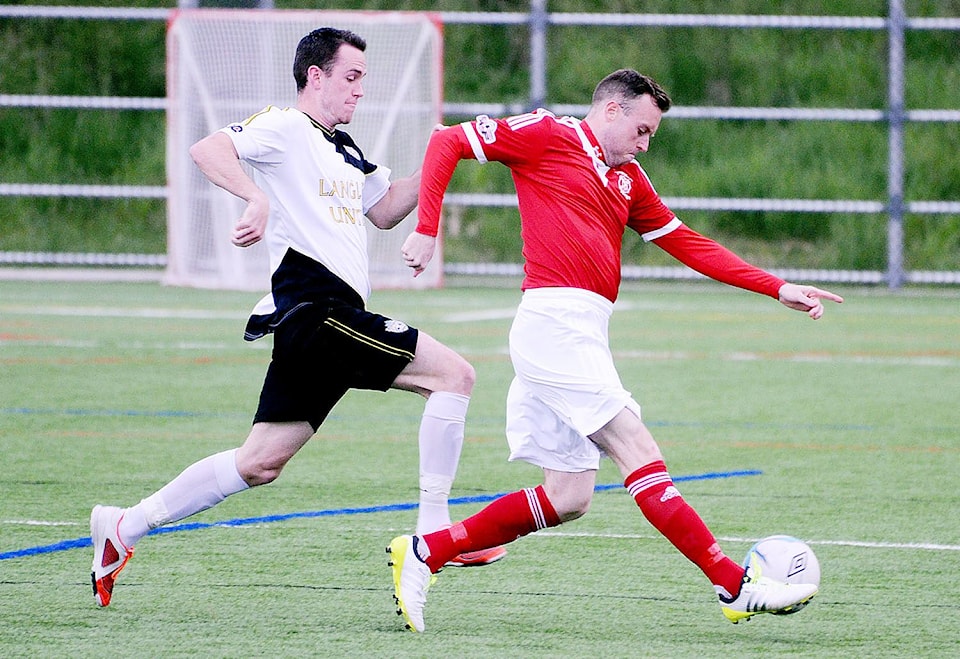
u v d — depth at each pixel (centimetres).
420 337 1602
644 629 1512
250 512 2080
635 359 3978
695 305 5606
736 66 7469
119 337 4247
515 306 5350
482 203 6178
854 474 2409
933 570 1770
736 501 2188
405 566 1499
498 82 7594
